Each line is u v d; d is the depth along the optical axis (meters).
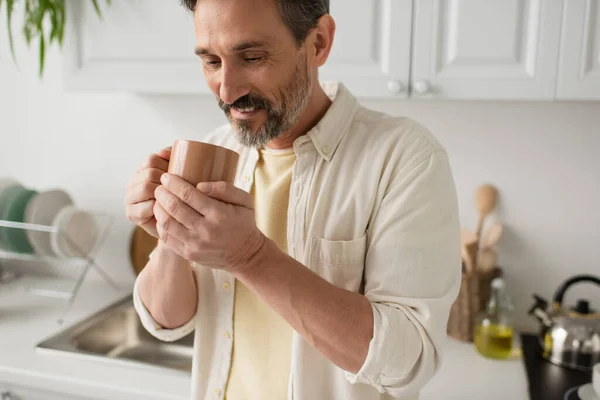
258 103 0.71
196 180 0.62
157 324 0.91
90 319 1.52
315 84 0.83
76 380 1.20
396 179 0.77
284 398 0.85
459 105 1.51
